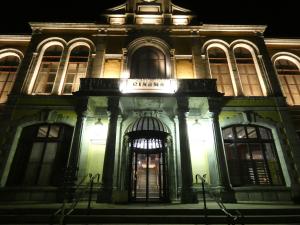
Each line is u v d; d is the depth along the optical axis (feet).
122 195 37.91
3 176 41.32
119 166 43.14
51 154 44.14
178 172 42.55
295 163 42.75
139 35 56.03
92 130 45.60
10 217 24.76
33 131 46.34
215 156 42.32
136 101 44.83
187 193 36.68
